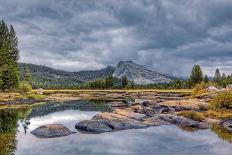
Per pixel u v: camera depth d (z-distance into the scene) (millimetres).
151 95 120500
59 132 27094
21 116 43719
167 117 35688
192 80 157000
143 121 34906
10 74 97250
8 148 21484
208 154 19891
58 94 126688
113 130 29969
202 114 39938
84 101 83000
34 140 24500
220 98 42000
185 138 25578
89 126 29531
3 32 96312
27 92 101812
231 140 24625
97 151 20797
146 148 21719
